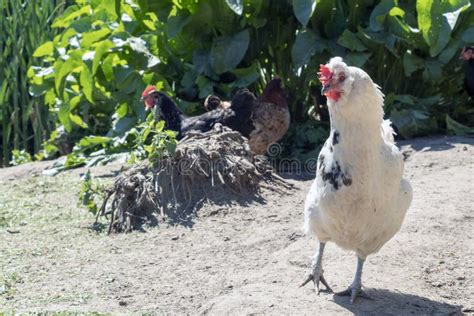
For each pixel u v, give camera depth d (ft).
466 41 30.07
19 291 18.67
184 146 24.20
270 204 23.59
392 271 18.83
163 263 20.30
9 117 40.78
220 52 30.27
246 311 16.69
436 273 18.89
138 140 26.03
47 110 39.78
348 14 31.04
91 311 17.24
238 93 27.68
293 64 30.14
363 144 15.72
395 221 16.88
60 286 18.98
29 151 41.93
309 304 16.96
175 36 30.96
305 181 26.27
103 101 34.30
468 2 28.81
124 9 32.81
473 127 31.76
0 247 21.77
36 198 26.68
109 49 31.40
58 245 21.91
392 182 16.31
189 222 22.76
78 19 34.88
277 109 27.55
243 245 21.09
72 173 30.14
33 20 38.93
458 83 32.81
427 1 28.71
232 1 28.81
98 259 20.75
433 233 20.66
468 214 21.81
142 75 31.55
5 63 39.40
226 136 24.99
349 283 18.17
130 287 18.86
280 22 31.37
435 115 31.45
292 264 19.61
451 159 26.78
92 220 24.09
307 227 17.56
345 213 16.24
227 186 23.82
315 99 32.19
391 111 30.17
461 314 17.02
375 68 31.30
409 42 29.84
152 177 23.88
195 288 18.69
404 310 16.80
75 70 32.91
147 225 22.93
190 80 31.35
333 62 15.74
